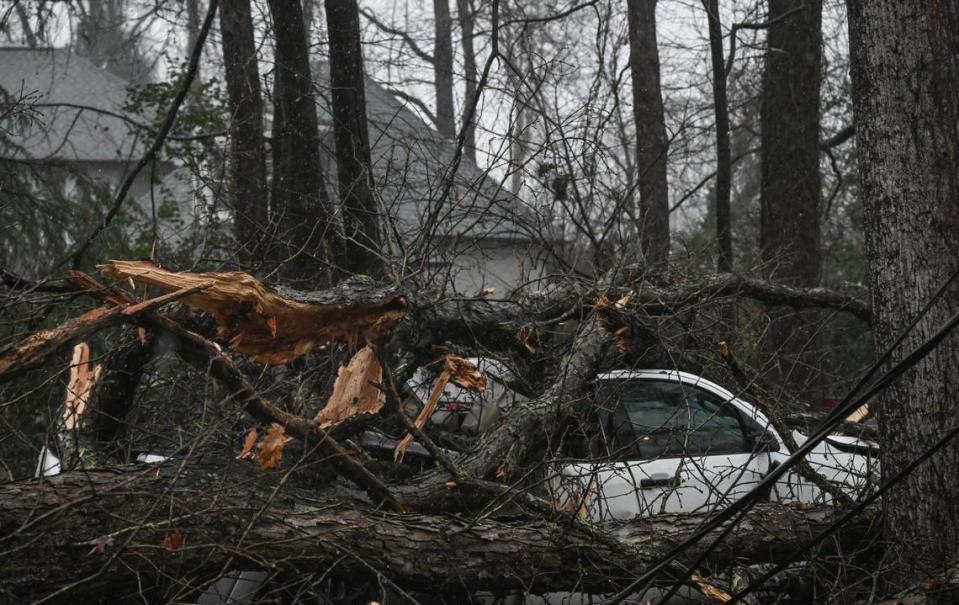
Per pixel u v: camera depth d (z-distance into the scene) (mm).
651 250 10109
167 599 4039
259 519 4168
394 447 5879
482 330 6105
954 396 4793
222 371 4285
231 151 9734
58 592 3689
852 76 5254
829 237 16328
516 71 8875
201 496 4055
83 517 3893
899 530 4871
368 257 8312
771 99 12352
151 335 4344
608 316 5863
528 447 5348
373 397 4906
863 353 11992
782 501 5629
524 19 10508
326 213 7656
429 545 4418
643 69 12062
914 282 4898
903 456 4883
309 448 4672
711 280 7281
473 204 7371
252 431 4480
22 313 6668
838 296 7750
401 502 4812
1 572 3746
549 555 4551
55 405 6887
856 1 5188
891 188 4996
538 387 6371
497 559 4484
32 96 8648
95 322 3861
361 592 4812
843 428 6809
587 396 5520
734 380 6914
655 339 6422
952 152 4953
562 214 9383
